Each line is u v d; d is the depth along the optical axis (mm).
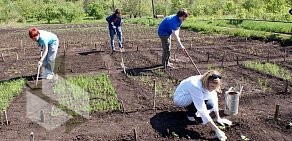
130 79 10078
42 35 9508
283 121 6660
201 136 6152
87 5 51688
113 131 6457
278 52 13969
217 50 14797
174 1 44719
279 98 8086
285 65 11414
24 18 45438
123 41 18484
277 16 25328
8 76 10992
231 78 9938
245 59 12633
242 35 19062
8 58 14336
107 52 14938
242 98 8086
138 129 6496
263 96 8211
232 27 22812
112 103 7902
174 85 9367
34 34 9227
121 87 9305
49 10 41969
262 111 7246
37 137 6309
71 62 12883
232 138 6023
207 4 42125
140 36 20656
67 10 41656
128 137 6180
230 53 13945
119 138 6160
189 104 6656
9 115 7391
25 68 12133
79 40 19906
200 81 6289
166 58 11211
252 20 23234
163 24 10617
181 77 10148
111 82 9812
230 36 19391
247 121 6660
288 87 8898
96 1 53969
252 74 10312
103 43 17969
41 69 10727
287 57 12820
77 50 15906
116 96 8477
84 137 6230
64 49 15664
